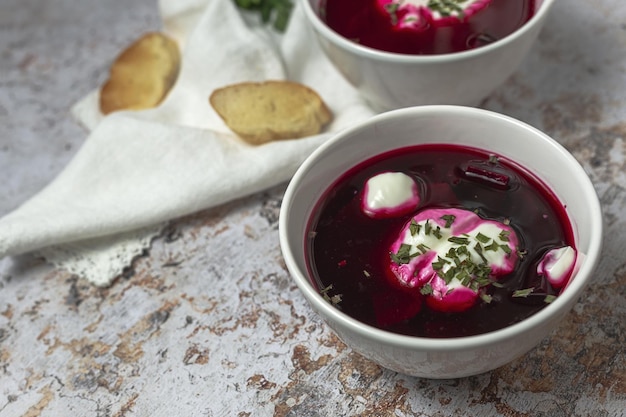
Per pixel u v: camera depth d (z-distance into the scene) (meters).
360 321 0.46
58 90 0.72
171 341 0.55
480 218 0.49
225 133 0.64
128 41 0.75
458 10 0.59
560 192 0.49
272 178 0.61
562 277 0.46
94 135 0.63
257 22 0.72
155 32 0.73
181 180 0.60
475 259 0.47
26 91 0.72
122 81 0.69
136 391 0.53
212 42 0.67
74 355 0.55
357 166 0.52
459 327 0.45
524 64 0.66
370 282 0.48
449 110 0.51
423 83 0.57
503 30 0.59
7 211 0.64
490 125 0.50
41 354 0.56
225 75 0.67
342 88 0.67
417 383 0.51
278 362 0.53
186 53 0.68
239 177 0.60
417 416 0.50
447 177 0.51
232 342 0.55
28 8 0.80
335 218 0.51
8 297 0.59
